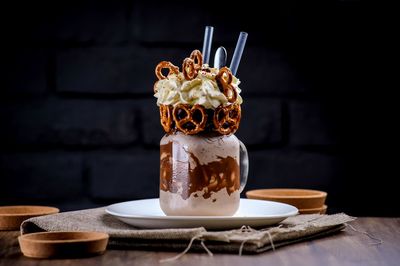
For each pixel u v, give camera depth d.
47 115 1.66
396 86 1.68
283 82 1.67
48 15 1.66
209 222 0.86
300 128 1.67
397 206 1.68
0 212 1.03
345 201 1.68
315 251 0.85
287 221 0.97
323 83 1.68
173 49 1.66
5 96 1.66
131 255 0.82
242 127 1.66
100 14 1.66
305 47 1.68
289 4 1.68
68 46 1.66
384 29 1.68
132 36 1.66
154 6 1.66
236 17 1.67
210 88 0.90
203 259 0.80
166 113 0.93
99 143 1.66
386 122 1.68
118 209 0.95
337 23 1.68
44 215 0.97
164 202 0.93
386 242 0.91
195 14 1.66
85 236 0.84
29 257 0.81
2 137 1.66
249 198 1.12
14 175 1.66
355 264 0.79
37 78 1.66
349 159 1.68
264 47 1.67
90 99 1.66
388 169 1.68
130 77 1.66
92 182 1.66
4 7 1.66
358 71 1.68
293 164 1.67
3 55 1.66
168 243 0.84
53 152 1.67
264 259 0.80
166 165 0.92
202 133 0.91
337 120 1.68
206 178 0.90
